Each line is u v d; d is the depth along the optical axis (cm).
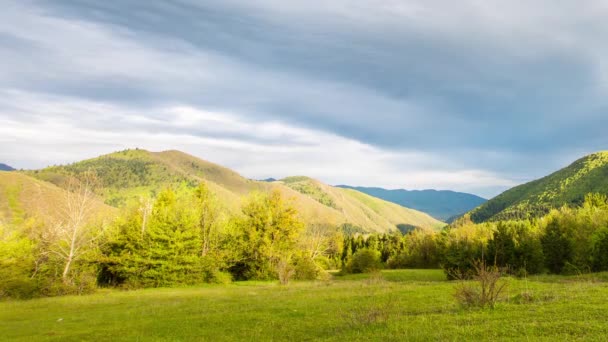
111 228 5462
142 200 5672
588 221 6344
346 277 7006
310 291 3006
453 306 1659
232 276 6212
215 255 5869
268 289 3681
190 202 6053
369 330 1280
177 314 2109
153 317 2056
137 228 5450
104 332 1694
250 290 3691
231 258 6178
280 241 6481
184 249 5381
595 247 5097
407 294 2261
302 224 6612
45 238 4441
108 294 3931
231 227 6338
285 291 3209
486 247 5734
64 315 2383
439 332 1116
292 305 2141
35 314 2522
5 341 1658
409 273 6856
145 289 4706
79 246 4616
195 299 2925
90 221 4984
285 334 1420
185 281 5272
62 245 4706
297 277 6025
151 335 1573
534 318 1208
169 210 5625
